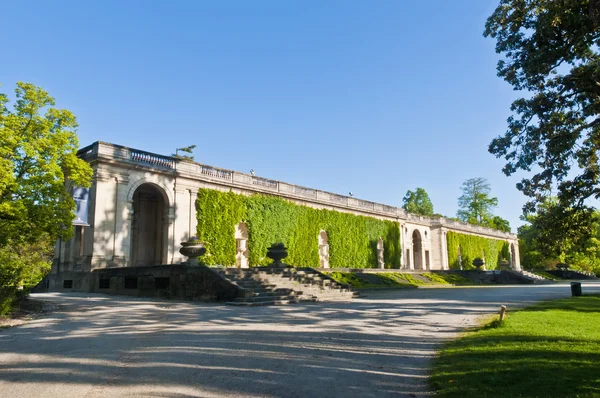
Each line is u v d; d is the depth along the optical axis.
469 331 10.70
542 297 22.16
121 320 12.61
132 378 6.32
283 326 11.57
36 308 15.59
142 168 28.66
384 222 52.25
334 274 35.69
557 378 5.94
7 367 7.07
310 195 42.09
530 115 13.66
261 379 6.28
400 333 10.57
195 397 5.45
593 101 12.70
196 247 20.39
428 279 44.25
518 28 12.81
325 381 6.22
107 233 26.50
